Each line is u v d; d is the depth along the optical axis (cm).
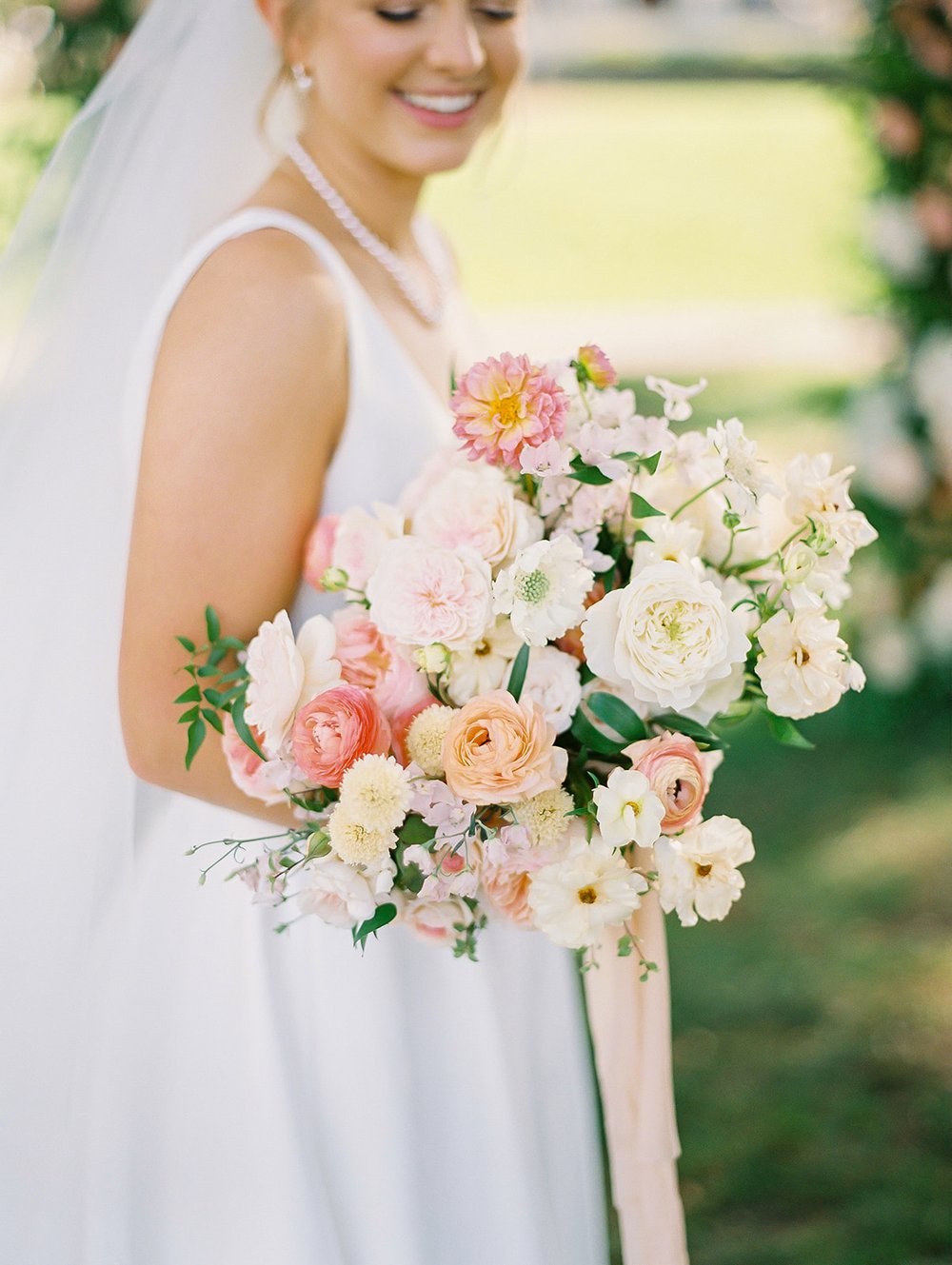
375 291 187
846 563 152
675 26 2455
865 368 802
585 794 145
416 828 140
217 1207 167
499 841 136
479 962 174
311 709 140
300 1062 166
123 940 173
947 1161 303
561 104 1797
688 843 142
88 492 171
